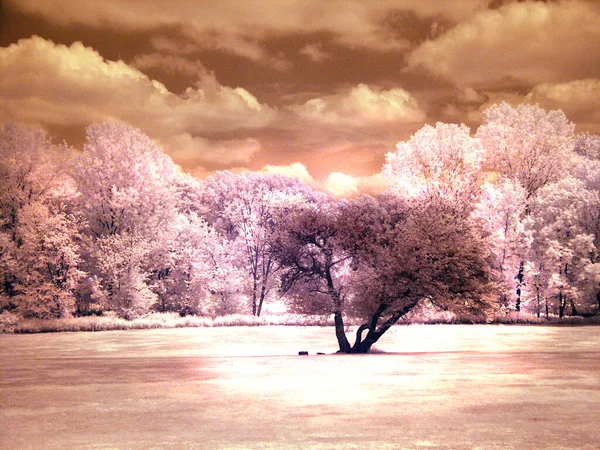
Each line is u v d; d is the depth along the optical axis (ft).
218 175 229.25
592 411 39.04
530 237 178.81
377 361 72.79
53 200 181.57
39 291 162.30
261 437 32.65
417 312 97.40
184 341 119.44
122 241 176.76
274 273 180.04
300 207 104.37
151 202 195.52
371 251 97.50
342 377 56.65
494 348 95.96
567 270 183.52
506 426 34.76
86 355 90.74
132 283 174.40
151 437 32.99
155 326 162.09
